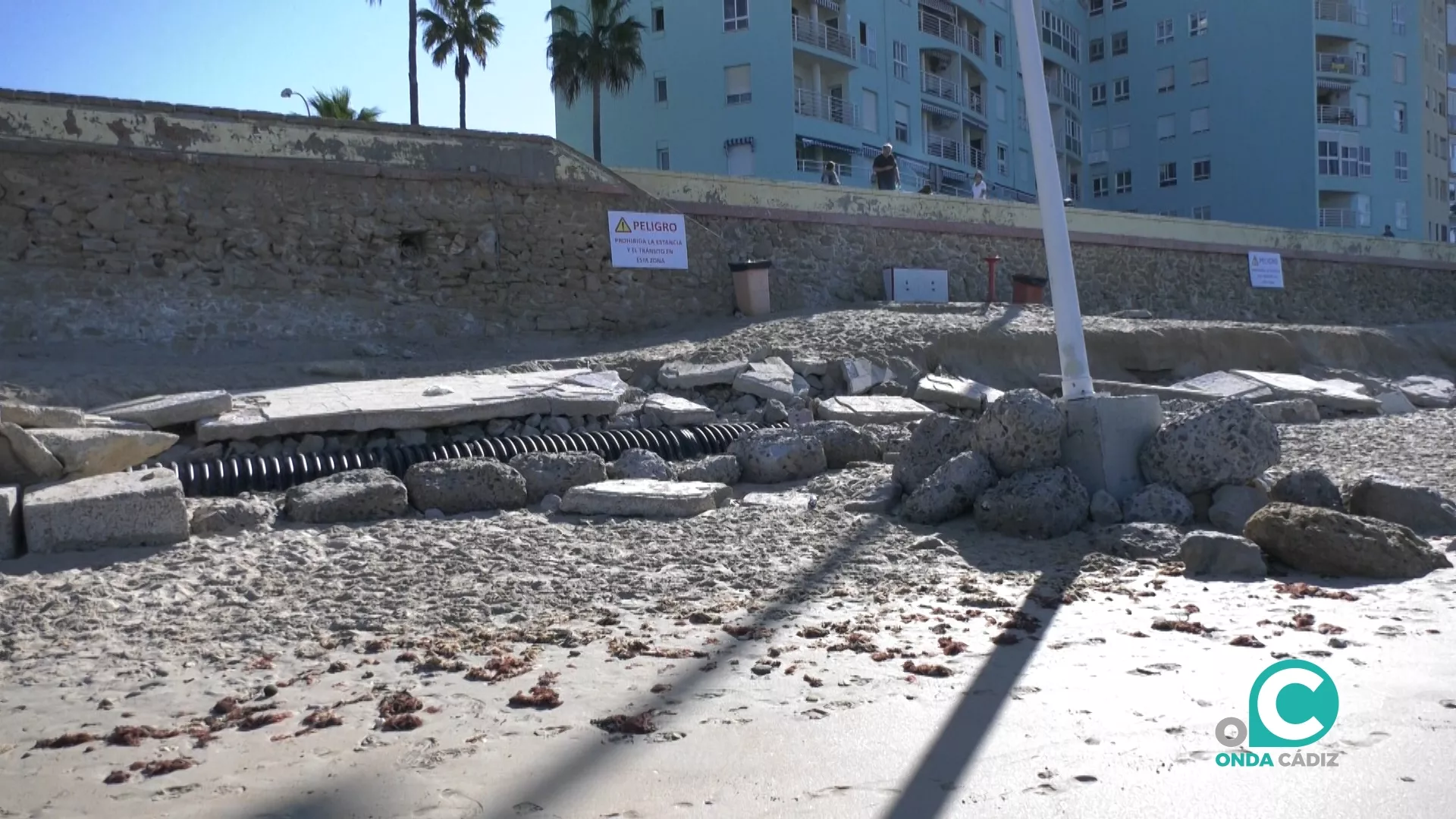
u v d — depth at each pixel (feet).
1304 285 98.02
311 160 52.49
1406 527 24.45
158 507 24.72
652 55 130.31
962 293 76.13
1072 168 176.65
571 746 13.41
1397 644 17.38
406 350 52.11
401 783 12.34
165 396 37.06
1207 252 90.79
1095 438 28.55
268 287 51.21
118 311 47.24
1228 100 167.22
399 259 54.54
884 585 22.09
